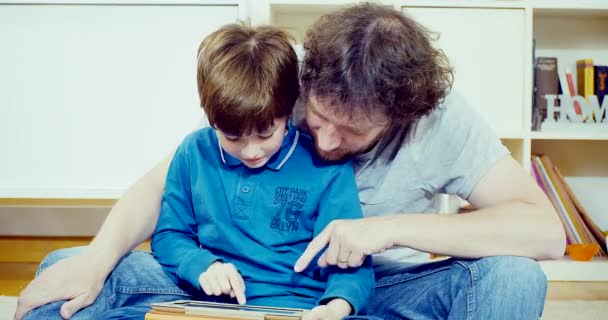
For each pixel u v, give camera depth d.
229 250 1.06
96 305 0.97
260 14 1.93
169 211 1.11
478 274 0.93
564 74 2.21
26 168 1.93
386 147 1.08
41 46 1.90
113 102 1.91
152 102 1.91
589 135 2.02
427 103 0.97
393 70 0.90
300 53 1.18
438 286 0.99
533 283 0.90
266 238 1.05
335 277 0.97
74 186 1.93
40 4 1.89
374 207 1.12
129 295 1.03
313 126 0.97
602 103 2.13
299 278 1.03
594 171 2.34
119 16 1.90
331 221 1.02
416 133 1.06
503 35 1.98
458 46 1.98
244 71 0.98
